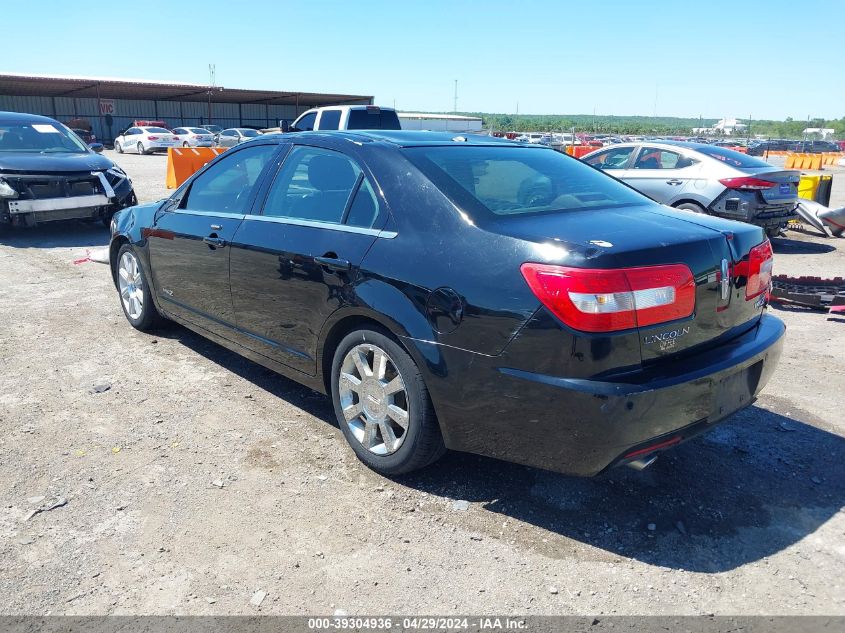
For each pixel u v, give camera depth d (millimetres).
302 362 3703
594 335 2529
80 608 2426
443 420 2980
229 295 4164
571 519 3012
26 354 4973
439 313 2879
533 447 2762
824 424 3980
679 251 2738
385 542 2834
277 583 2576
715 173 9148
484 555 2760
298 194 3805
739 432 3863
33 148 10258
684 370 2713
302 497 3152
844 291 6824
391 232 3166
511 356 2689
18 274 7578
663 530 2936
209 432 3783
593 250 2584
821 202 12367
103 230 10852
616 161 10461
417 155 3387
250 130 40812
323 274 3391
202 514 3004
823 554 2789
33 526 2896
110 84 44750
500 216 2971
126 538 2828
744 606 2486
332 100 57281
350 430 3445
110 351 5070
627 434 2586
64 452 3527
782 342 3244
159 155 34781
